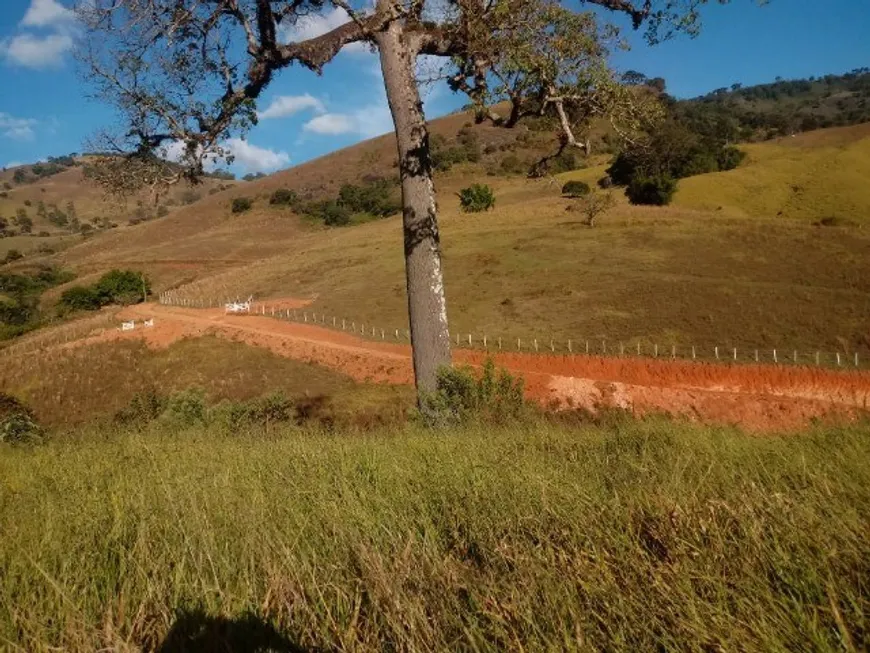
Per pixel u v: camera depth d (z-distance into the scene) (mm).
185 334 45094
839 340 28797
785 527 2789
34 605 2516
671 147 74625
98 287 78688
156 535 3244
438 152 127875
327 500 3764
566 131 9414
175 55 10086
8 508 4160
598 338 32906
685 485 3783
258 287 62406
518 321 37375
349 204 129375
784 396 23578
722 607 2170
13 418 11656
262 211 139000
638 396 24844
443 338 10531
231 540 3135
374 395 25781
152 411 15023
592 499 3535
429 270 10422
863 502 3158
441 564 2695
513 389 10984
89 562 2891
